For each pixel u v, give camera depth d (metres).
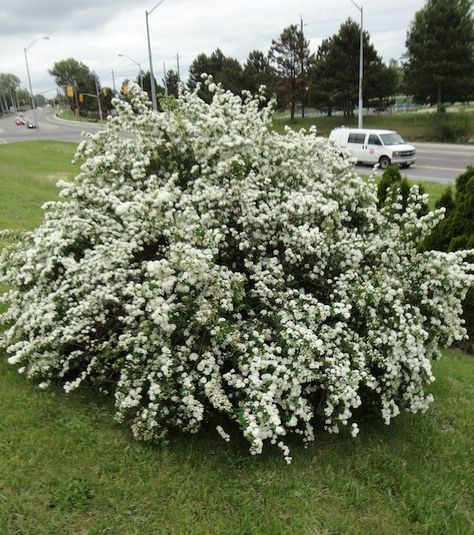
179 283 3.22
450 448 3.78
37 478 2.95
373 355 3.46
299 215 3.76
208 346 3.38
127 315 3.61
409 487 3.30
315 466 3.42
